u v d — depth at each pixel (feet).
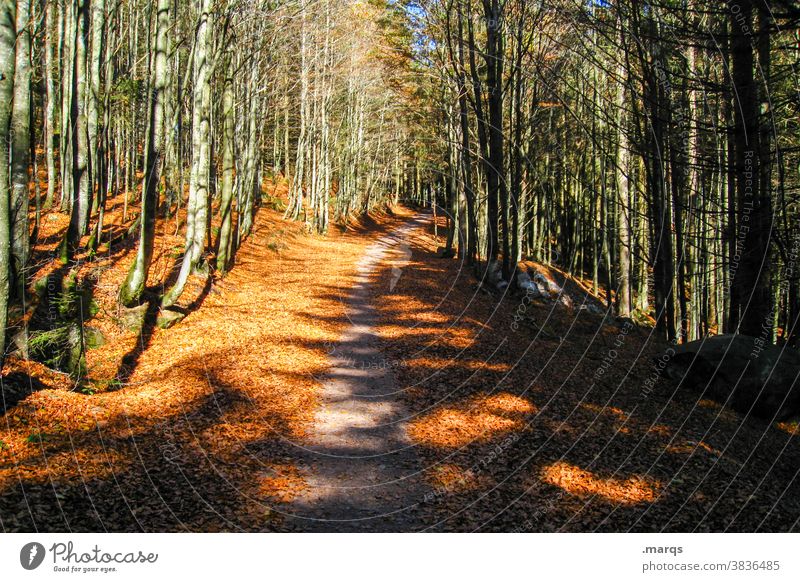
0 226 25.63
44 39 65.36
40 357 33.60
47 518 18.93
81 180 53.98
